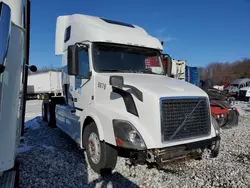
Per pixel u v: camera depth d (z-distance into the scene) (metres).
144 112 3.42
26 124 8.84
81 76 4.70
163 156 3.35
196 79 13.16
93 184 3.60
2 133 2.29
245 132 7.31
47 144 5.84
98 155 3.96
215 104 7.42
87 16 5.04
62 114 6.30
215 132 4.07
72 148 5.48
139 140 3.28
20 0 2.59
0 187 2.38
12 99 2.39
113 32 4.60
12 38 2.41
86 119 4.38
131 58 4.75
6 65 2.32
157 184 3.62
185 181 3.73
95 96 4.32
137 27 5.44
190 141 3.59
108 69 4.45
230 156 4.95
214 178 3.84
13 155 2.42
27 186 3.47
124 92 3.67
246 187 3.53
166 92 3.52
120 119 3.48
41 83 26.30
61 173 3.98
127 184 3.62
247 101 24.39
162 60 5.23
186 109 3.61
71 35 5.39
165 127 3.37
